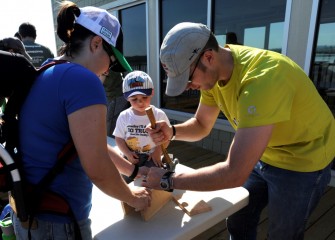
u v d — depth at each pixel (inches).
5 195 98.3
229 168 33.7
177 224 36.5
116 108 106.7
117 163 44.5
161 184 37.2
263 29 116.7
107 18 33.7
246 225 58.4
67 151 30.1
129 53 193.6
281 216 47.4
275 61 37.9
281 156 45.9
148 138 62.3
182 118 158.4
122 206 38.8
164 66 38.0
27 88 29.9
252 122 33.4
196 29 36.9
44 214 30.9
